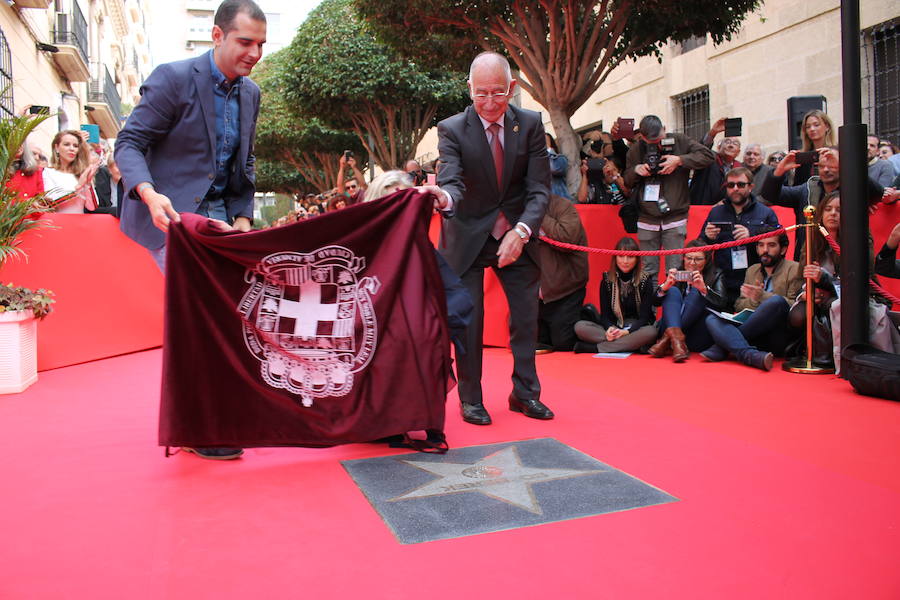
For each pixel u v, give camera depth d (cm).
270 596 192
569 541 226
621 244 632
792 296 591
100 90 2392
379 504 259
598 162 787
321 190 2780
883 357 440
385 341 321
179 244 296
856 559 213
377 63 1764
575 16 938
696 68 1459
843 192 477
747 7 924
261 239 301
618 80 1720
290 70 1867
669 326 594
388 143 2056
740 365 564
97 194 785
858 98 470
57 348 567
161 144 330
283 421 311
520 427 372
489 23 965
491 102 359
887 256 538
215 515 250
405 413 320
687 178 669
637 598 190
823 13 1154
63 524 242
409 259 325
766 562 212
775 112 1268
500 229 385
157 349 659
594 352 637
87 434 361
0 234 518
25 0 1342
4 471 301
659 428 368
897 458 314
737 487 277
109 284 621
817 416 392
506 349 677
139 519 246
